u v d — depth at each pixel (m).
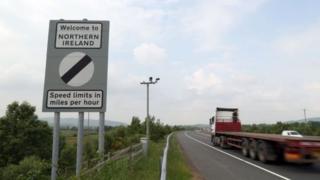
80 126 7.14
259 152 19.08
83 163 8.93
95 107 7.03
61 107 7.00
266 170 15.52
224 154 23.84
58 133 6.99
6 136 47.53
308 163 17.72
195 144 35.84
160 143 37.84
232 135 26.09
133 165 12.41
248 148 21.27
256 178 13.12
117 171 9.50
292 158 16.00
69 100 7.03
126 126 44.25
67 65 7.09
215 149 28.61
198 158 21.05
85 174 7.70
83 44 7.16
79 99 7.04
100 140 8.79
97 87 7.07
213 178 13.12
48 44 7.12
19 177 10.82
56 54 7.11
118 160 11.27
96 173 8.21
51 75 7.06
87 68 7.11
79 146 7.19
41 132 49.12
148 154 19.64
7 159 45.97
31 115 50.06
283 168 16.28
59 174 7.62
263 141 18.75
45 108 6.98
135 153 16.38
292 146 16.08
